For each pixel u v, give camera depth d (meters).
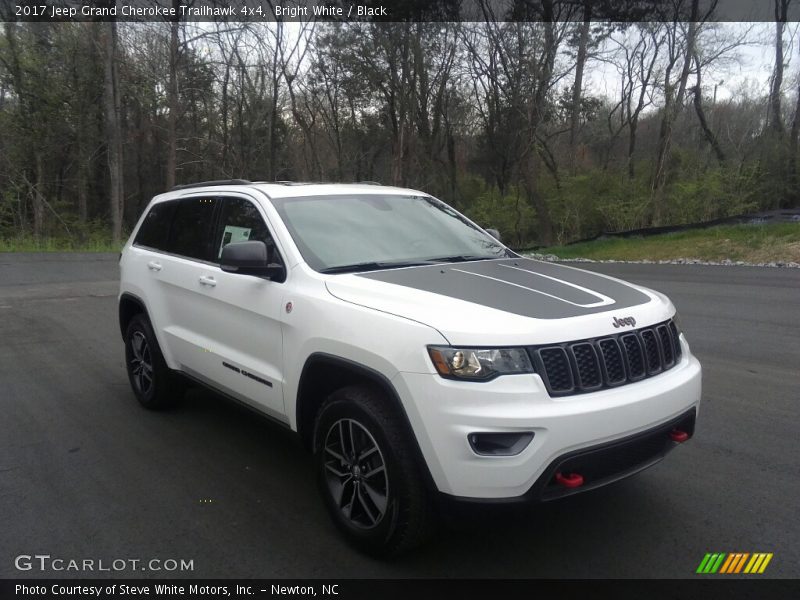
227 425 5.25
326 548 3.39
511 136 33.88
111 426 5.22
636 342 3.21
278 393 3.79
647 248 20.41
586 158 35.56
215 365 4.45
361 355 3.14
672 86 26.59
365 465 3.26
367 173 41.66
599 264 18.20
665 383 3.23
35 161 32.97
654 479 4.12
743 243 18.16
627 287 3.75
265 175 42.19
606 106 36.19
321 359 3.38
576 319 3.04
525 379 2.81
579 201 28.19
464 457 2.79
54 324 9.51
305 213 4.21
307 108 37.72
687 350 3.69
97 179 42.53
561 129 33.22
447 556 3.29
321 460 3.51
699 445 4.66
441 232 4.57
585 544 3.38
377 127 39.53
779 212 20.27
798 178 23.52
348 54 33.78
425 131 37.44
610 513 3.70
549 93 30.92
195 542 3.46
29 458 4.57
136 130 38.91
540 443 2.77
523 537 3.46
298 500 3.93
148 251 5.51
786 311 9.75
